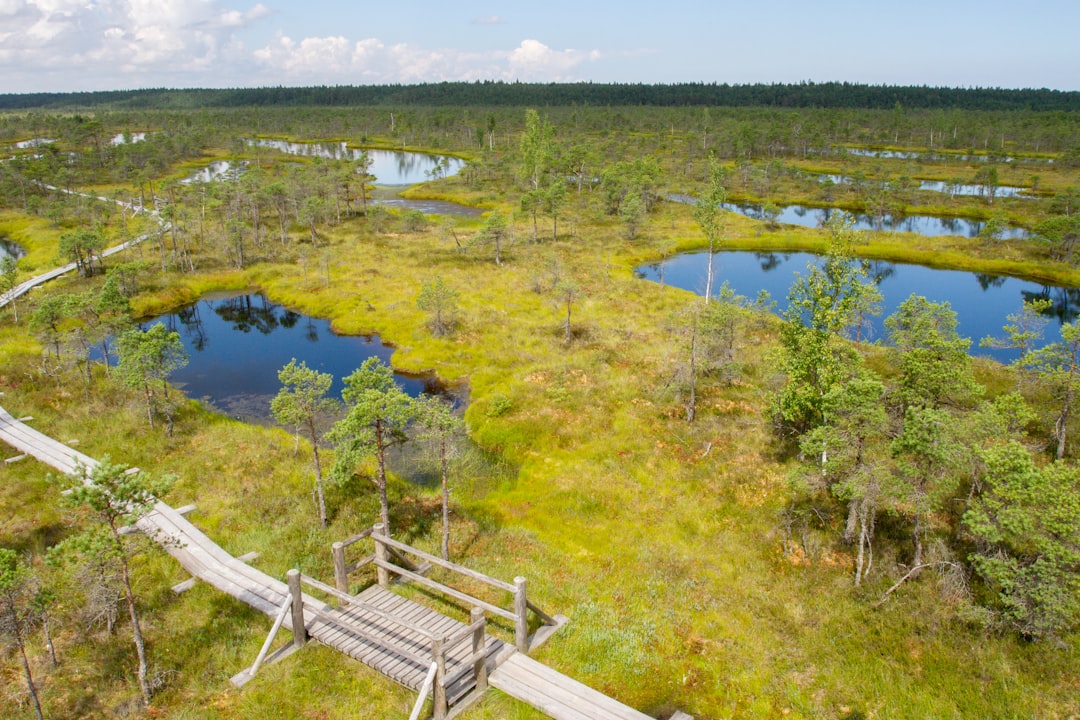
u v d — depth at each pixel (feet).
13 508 96.43
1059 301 219.61
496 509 101.81
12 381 139.74
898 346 109.40
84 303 147.33
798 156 524.52
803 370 99.04
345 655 68.49
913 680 66.39
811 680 67.15
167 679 65.10
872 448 91.25
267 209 329.31
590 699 62.28
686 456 112.27
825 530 91.30
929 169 453.58
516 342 166.71
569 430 122.52
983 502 75.66
